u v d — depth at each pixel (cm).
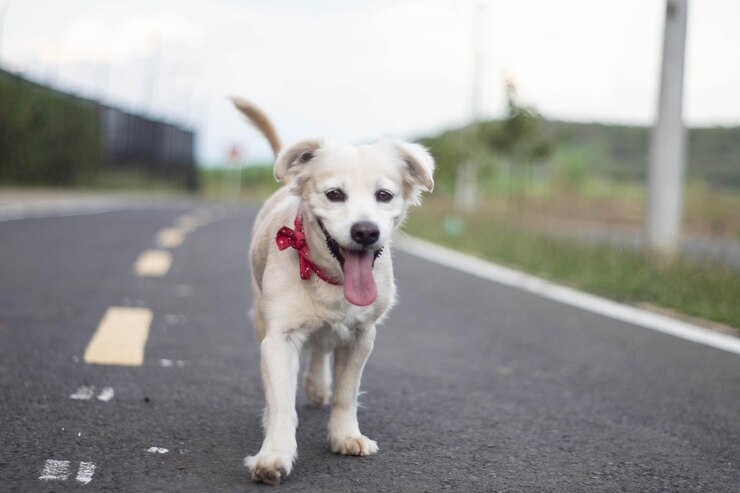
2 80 2806
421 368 559
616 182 4741
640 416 460
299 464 368
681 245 1402
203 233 1612
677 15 1185
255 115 556
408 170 418
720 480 363
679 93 1193
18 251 1097
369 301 366
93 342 580
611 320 777
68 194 2952
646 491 347
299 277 374
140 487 327
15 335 589
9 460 349
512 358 599
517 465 375
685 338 694
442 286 990
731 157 5284
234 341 616
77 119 3484
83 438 383
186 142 5528
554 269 1144
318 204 385
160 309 733
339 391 395
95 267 990
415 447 397
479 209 2517
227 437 397
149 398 455
